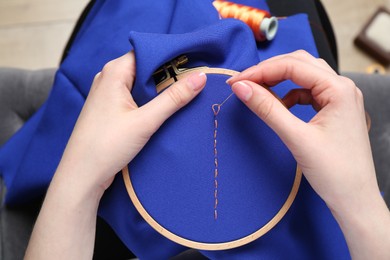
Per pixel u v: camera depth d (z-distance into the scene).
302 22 0.62
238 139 0.42
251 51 0.45
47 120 0.58
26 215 0.63
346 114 0.40
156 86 0.43
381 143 0.72
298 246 0.45
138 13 0.54
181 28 0.50
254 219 0.42
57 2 1.24
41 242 0.41
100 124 0.40
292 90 0.47
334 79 0.41
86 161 0.40
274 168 0.42
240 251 0.43
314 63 0.44
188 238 0.41
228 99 0.42
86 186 0.41
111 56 0.53
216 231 0.41
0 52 1.22
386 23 1.18
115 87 0.42
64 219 0.41
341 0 1.23
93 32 0.58
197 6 0.50
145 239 0.45
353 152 0.40
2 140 0.74
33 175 0.57
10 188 0.60
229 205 0.41
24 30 1.23
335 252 0.46
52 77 0.77
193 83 0.40
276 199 0.42
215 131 0.42
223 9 0.55
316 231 0.45
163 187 0.41
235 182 0.42
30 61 1.21
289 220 0.44
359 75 0.76
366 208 0.41
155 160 0.41
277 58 0.43
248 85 0.39
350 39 1.21
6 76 0.76
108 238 0.61
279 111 0.39
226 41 0.44
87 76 0.55
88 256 0.44
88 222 0.43
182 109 0.42
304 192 0.45
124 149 0.40
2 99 0.75
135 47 0.40
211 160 0.41
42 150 0.57
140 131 0.39
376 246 0.42
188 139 0.41
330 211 0.46
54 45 1.22
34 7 1.24
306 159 0.40
